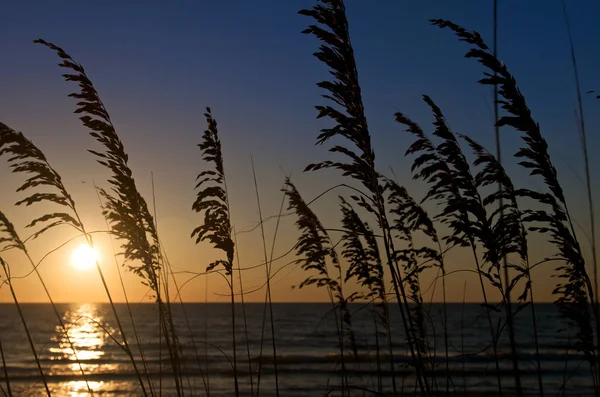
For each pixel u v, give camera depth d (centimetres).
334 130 405
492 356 512
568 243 405
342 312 755
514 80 399
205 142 537
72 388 2284
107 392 2155
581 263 410
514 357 485
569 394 1989
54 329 5825
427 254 616
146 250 534
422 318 632
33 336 4994
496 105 410
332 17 403
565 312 528
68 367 2962
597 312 419
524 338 4178
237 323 6862
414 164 462
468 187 438
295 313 9531
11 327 6344
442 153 441
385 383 1247
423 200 471
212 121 543
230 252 539
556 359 3181
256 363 3000
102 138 523
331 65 404
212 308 11819
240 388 2062
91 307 14588
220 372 2398
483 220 432
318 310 10994
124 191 526
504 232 427
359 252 627
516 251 441
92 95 518
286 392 2114
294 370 2834
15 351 3922
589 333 530
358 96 404
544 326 5400
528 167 403
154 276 543
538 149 397
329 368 2798
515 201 454
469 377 2202
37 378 2098
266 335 5253
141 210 543
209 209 535
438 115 444
